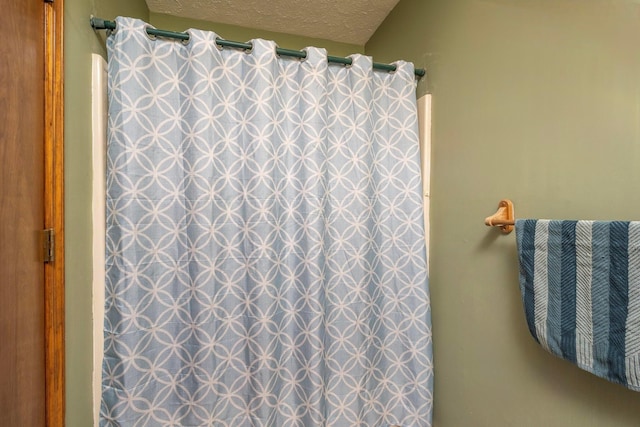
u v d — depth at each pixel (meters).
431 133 1.28
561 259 0.71
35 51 0.75
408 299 1.26
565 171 0.77
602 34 0.70
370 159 1.26
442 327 1.22
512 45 0.92
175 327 1.09
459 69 1.12
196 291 1.10
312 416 1.14
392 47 1.56
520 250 0.81
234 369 1.14
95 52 1.03
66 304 0.85
